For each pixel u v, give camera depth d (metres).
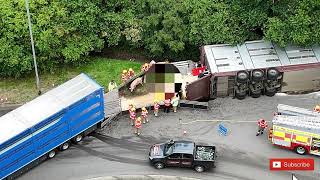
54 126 46.75
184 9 57.03
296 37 53.62
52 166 47.88
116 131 51.25
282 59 54.88
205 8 56.91
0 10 55.56
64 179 46.62
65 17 57.09
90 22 58.12
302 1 54.59
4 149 44.12
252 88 54.47
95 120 49.91
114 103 53.28
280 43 54.09
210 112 53.25
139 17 59.59
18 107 51.47
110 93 54.34
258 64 54.44
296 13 54.22
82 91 48.34
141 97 54.12
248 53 55.53
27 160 46.38
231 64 54.34
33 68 58.16
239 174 46.53
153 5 57.41
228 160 47.81
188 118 52.59
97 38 59.00
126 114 53.03
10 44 55.38
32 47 52.75
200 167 46.41
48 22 56.28
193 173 46.84
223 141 49.78
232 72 53.59
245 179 46.06
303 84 55.34
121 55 61.88
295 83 55.16
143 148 49.34
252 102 54.41
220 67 54.06
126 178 46.59
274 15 55.84
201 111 53.44
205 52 55.62
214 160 46.00
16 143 44.72
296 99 54.78
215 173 46.69
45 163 48.16
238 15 56.44
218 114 52.97
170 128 51.41
